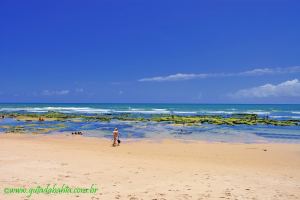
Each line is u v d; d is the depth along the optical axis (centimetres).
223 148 2256
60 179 1210
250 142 2648
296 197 1051
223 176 1338
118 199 984
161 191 1081
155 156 1856
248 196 1051
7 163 1473
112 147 2236
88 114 6756
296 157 1912
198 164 1614
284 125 4366
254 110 10900
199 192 1080
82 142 2497
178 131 3500
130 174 1326
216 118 5444
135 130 3569
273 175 1394
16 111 8106
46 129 3566
